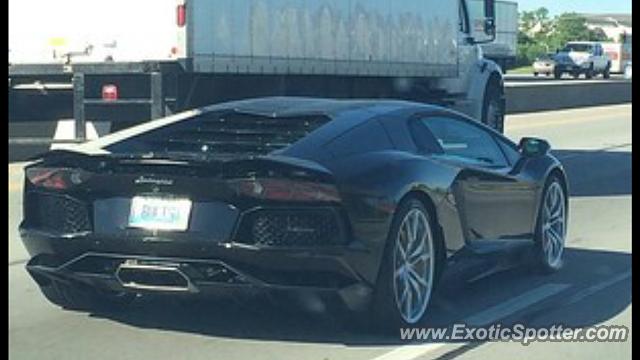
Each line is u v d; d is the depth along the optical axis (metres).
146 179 6.30
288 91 14.33
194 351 6.38
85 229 6.43
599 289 8.18
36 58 13.12
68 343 6.55
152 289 6.32
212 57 12.73
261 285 6.13
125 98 12.72
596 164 18.23
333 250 6.07
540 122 29.67
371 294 6.38
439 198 6.93
